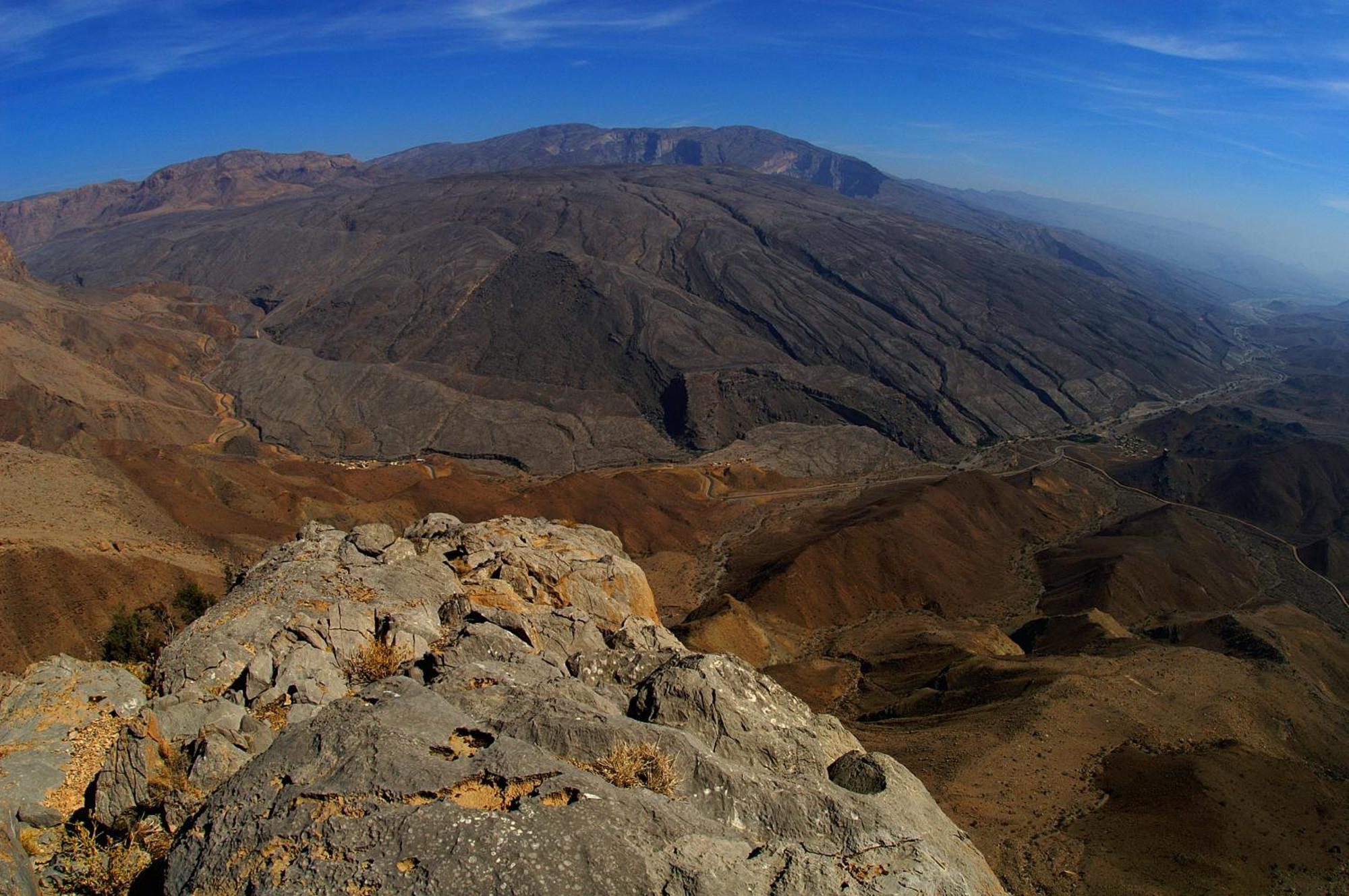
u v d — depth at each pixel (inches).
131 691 674.2
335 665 689.0
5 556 1923.0
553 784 376.2
